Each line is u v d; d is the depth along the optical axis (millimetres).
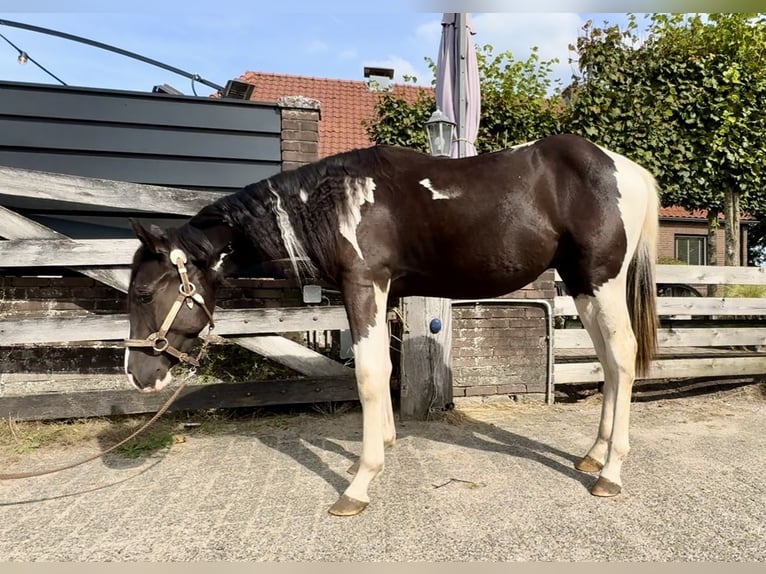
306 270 2447
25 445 3088
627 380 2350
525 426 3441
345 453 2947
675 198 6129
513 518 2121
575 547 1893
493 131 5164
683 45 5117
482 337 3992
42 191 3158
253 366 3955
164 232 2299
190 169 3973
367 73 12500
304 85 12305
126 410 3434
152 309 2240
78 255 3195
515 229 2248
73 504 2334
